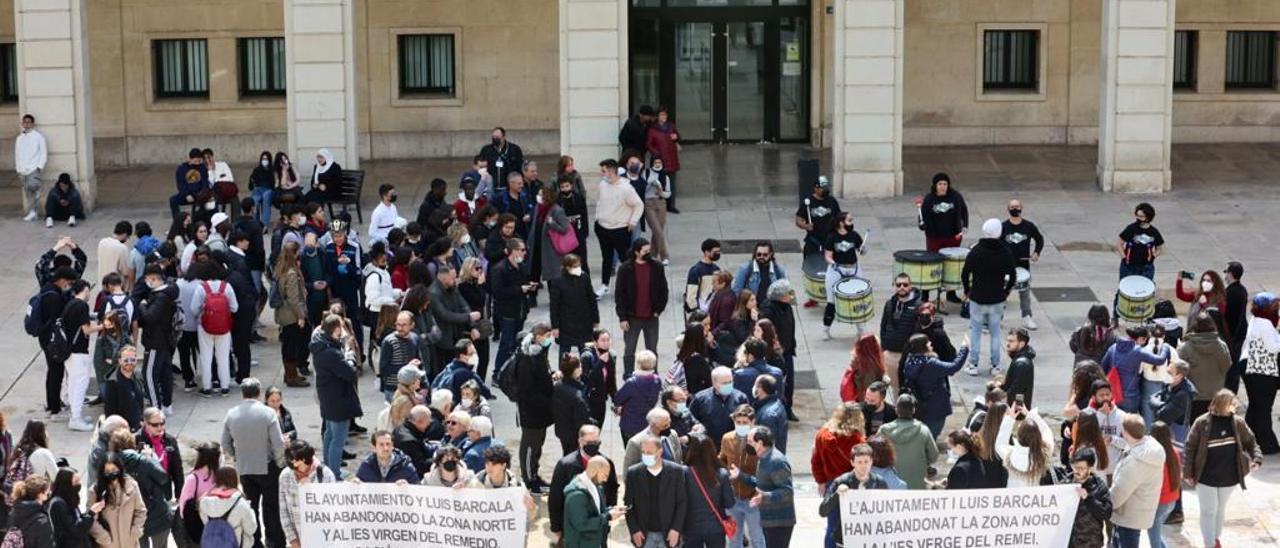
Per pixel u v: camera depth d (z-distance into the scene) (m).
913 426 17.28
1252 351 20.42
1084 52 37.75
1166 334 21.66
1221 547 18.02
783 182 34.34
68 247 23.58
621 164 28.64
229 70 37.41
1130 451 16.66
